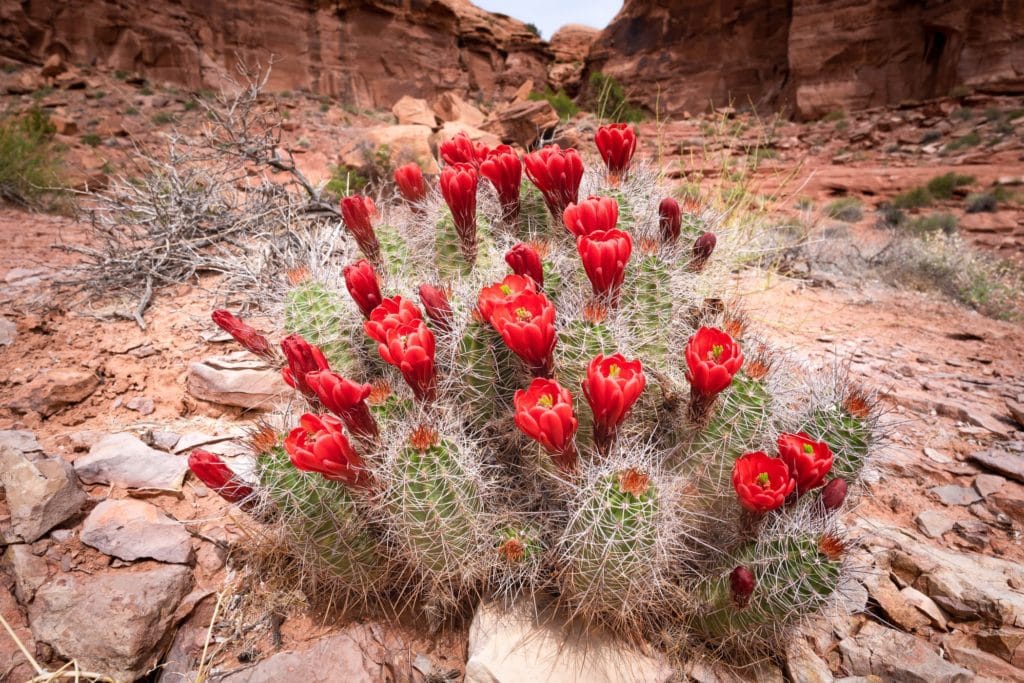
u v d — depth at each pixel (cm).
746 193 556
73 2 2722
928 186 1788
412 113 2077
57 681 195
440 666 204
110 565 224
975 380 445
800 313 565
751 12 3297
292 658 203
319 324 249
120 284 420
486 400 214
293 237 446
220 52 3148
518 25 4769
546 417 166
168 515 249
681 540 194
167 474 266
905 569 249
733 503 205
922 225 1430
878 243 1012
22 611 213
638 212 276
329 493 195
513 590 208
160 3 2934
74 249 427
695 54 3506
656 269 225
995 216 1513
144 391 325
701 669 197
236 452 283
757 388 202
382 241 283
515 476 218
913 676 198
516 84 4581
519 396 175
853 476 214
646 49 3728
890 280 809
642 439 212
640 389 175
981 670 208
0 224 621
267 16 3244
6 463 242
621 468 174
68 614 205
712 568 196
